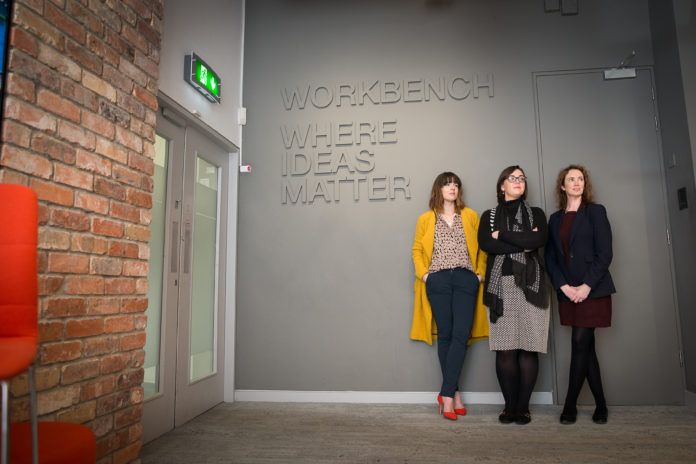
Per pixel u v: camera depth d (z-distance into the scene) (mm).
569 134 3311
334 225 3422
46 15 1603
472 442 2379
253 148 3566
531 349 2646
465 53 3475
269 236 3465
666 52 3135
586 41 3373
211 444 2371
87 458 1215
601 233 2688
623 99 3303
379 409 3047
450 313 2900
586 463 2082
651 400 3033
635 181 3217
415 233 3213
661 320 3080
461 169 3365
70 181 1701
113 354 1903
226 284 3416
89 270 1785
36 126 1555
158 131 2570
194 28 2908
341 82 3557
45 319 1564
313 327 3342
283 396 3297
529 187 3297
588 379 2734
